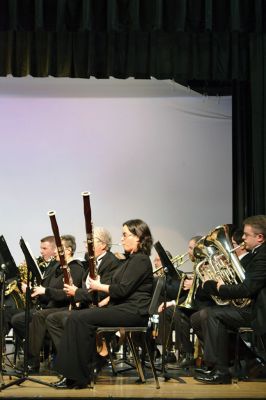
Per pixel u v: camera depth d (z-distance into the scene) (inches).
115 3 271.4
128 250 204.4
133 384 198.2
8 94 346.6
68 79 346.9
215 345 202.5
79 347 188.7
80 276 231.5
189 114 347.3
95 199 346.6
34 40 297.6
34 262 195.6
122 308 194.9
